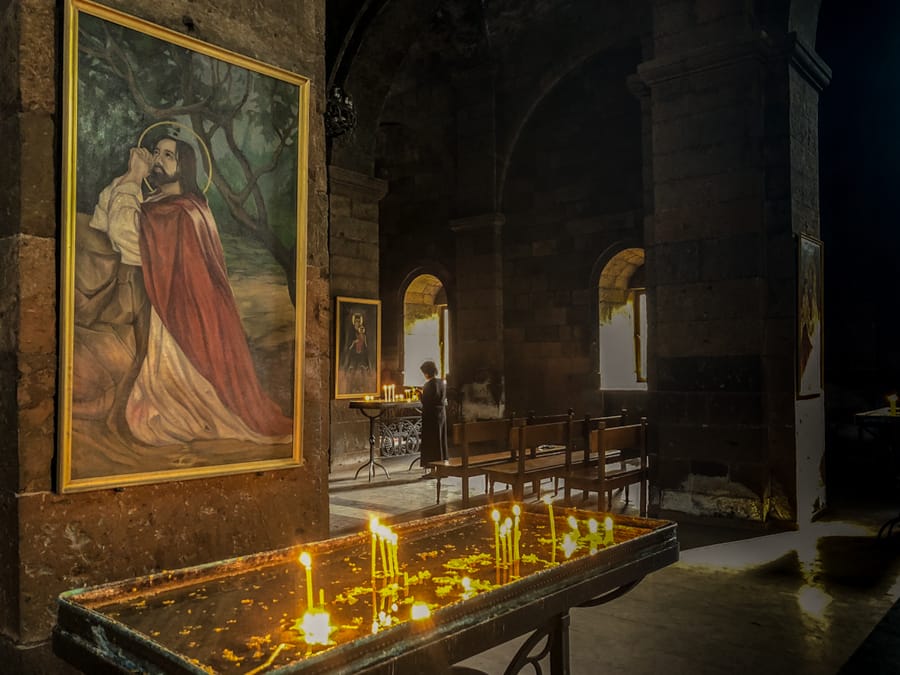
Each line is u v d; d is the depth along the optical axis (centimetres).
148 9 314
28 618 276
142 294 305
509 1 1295
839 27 1197
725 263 737
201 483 333
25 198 280
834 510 806
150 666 178
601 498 675
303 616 212
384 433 1242
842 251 1187
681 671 376
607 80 1266
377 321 1152
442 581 247
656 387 783
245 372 344
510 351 1375
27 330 279
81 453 286
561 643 290
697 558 600
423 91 1428
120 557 303
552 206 1327
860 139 1177
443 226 1476
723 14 741
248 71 349
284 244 363
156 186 311
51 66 287
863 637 423
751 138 725
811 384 765
